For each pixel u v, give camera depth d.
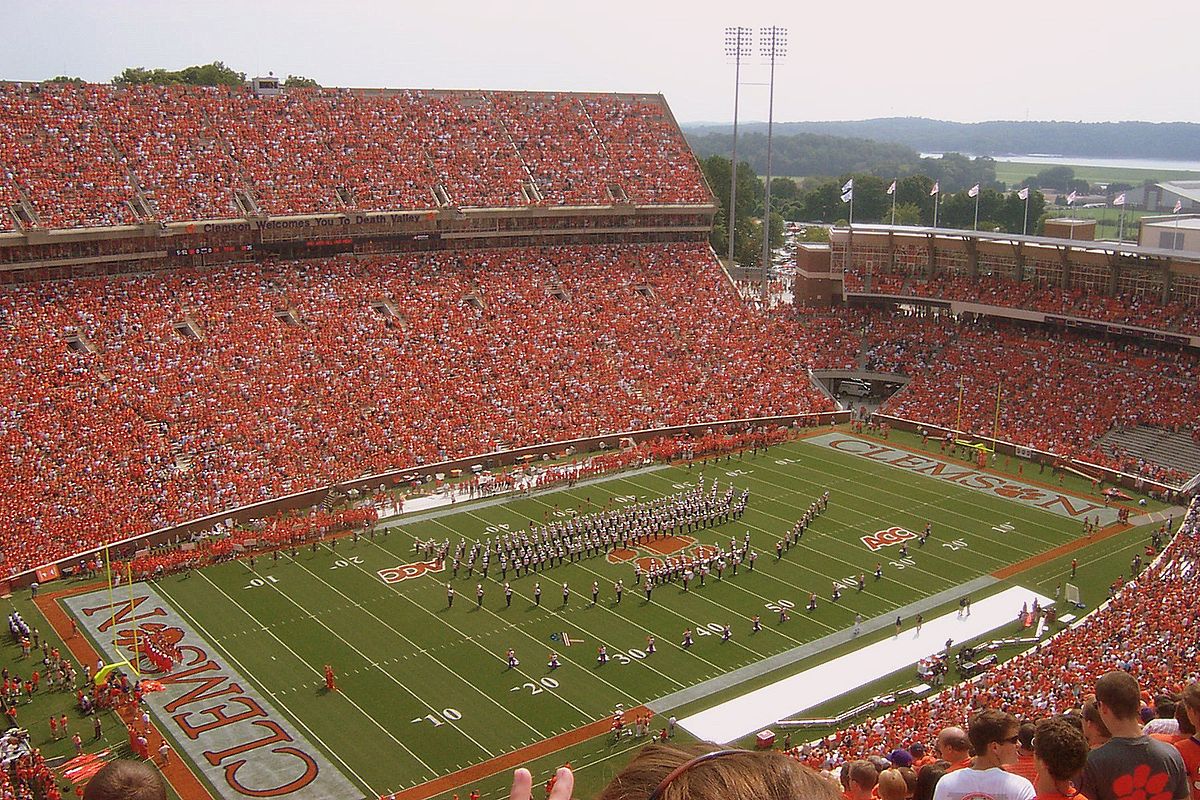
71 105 83.94
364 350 82.75
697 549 64.50
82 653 51.16
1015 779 9.40
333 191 89.94
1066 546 66.31
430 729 45.00
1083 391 87.56
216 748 43.53
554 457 80.50
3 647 51.72
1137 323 88.25
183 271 82.88
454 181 96.44
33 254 75.94
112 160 82.31
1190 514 69.38
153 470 67.00
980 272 100.94
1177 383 85.44
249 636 53.22
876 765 13.73
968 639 54.00
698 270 104.56
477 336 88.38
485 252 97.38
